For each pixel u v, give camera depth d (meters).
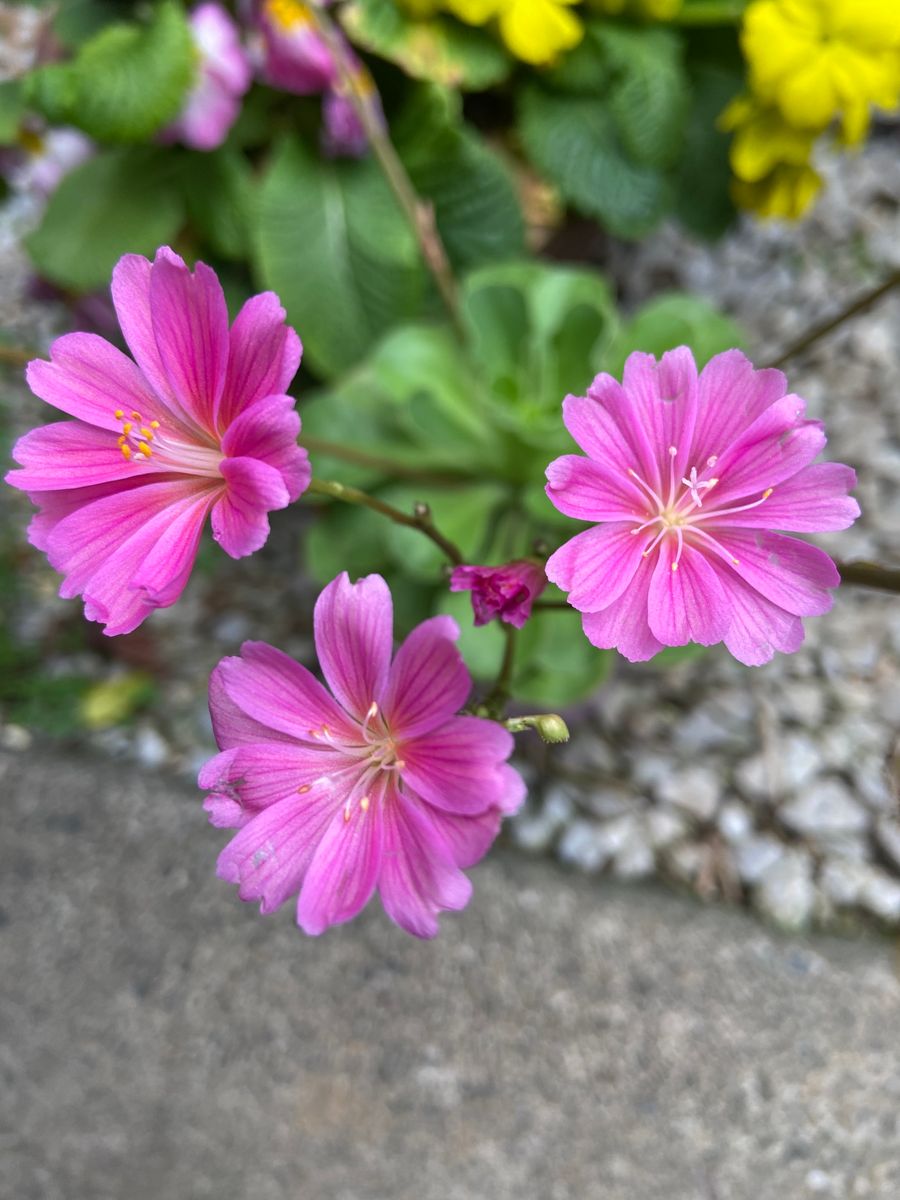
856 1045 0.18
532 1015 0.18
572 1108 0.17
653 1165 0.17
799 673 0.23
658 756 0.22
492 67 0.22
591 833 0.21
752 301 0.29
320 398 0.22
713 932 0.19
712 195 0.26
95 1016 0.19
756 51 0.19
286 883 0.10
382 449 0.21
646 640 0.10
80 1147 0.18
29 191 0.32
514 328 0.20
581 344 0.19
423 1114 0.18
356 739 0.10
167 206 0.23
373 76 0.23
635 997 0.19
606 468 0.10
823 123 0.19
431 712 0.09
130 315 0.10
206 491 0.11
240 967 0.19
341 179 0.23
